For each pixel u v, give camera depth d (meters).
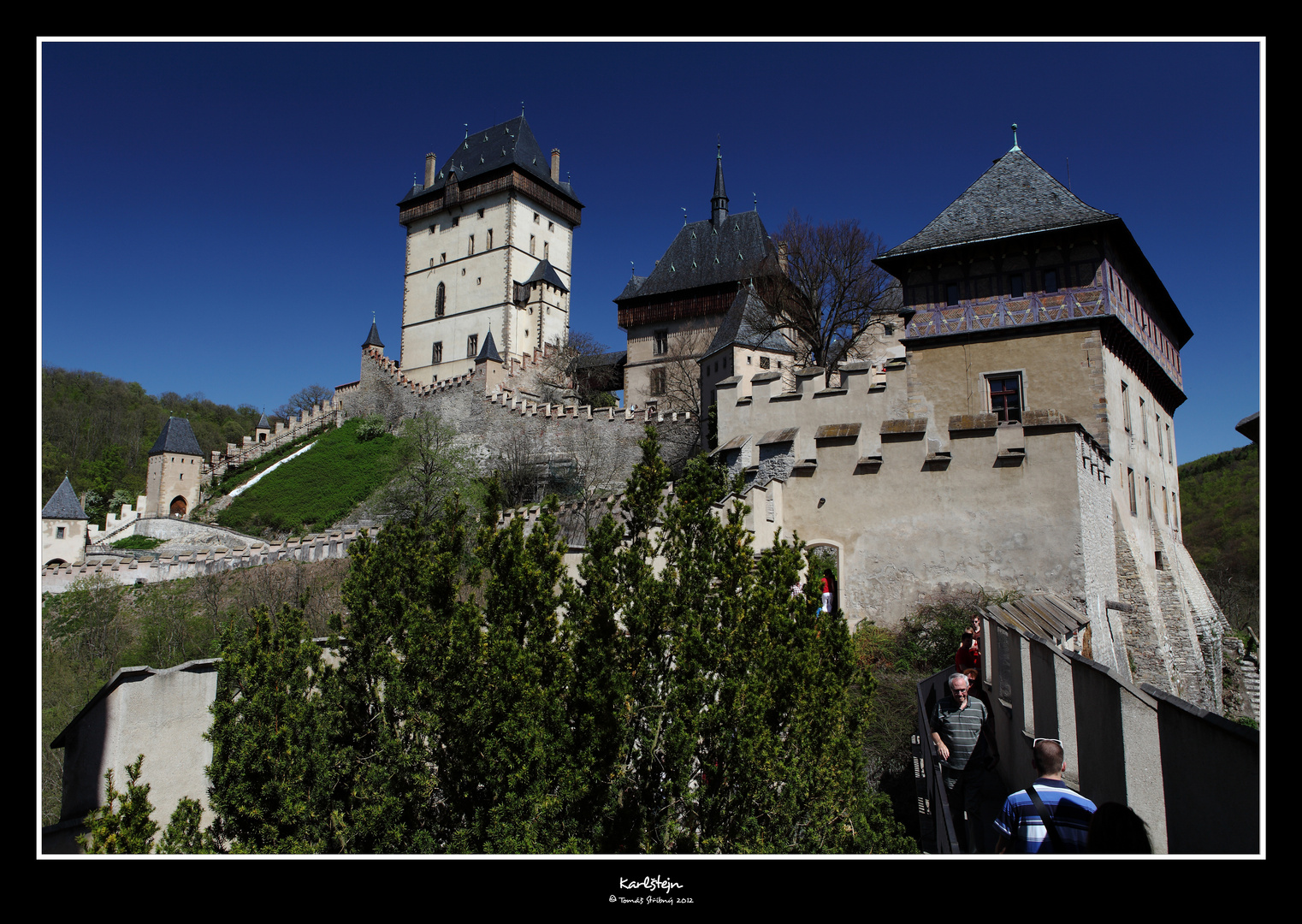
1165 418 30.94
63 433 72.88
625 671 6.99
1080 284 21.53
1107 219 21.11
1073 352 21.28
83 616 33.06
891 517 17.88
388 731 7.09
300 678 7.11
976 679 11.03
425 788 7.11
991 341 22.14
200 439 85.06
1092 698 7.05
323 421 70.19
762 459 19.77
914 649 16.09
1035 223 22.12
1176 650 24.64
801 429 20.20
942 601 17.03
